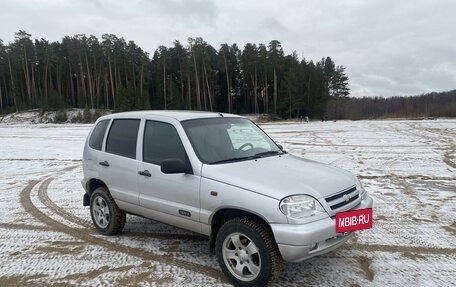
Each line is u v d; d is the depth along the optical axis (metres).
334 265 4.23
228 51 73.06
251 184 3.61
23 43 72.50
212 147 4.32
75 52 71.94
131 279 3.96
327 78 75.50
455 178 9.12
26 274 4.12
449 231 5.33
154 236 5.28
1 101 73.50
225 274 3.82
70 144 19.61
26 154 15.39
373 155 13.54
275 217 3.35
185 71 65.62
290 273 4.03
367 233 5.26
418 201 6.95
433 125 30.98
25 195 8.00
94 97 72.75
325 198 3.57
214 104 72.19
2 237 5.35
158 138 4.59
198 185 3.96
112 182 5.05
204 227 3.98
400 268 4.14
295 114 62.03
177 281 3.89
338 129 28.53
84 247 4.91
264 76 68.62
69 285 3.85
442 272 4.04
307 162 4.55
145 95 64.56
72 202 7.33
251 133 5.06
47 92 71.75
